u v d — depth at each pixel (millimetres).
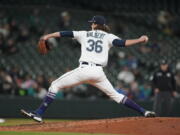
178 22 73125
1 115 51312
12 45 64125
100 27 29516
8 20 66938
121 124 28047
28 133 26453
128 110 52469
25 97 51781
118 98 29156
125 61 63188
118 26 71000
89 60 28359
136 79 60250
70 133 26531
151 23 73812
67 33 29047
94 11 70188
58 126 28516
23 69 62469
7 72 56000
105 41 28797
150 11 74188
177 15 73438
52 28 68062
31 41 66188
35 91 54438
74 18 70125
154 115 29203
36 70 62750
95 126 28016
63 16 68562
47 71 63000
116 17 71938
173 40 71312
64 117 52125
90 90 55844
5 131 27328
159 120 28297
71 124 28875
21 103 51594
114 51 66000
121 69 62188
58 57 65312
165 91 42719
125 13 70062
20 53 64500
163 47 69312
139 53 67438
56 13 70125
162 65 42938
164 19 73438
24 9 68938
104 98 55625
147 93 56281
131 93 55062
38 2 69938
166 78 42594
